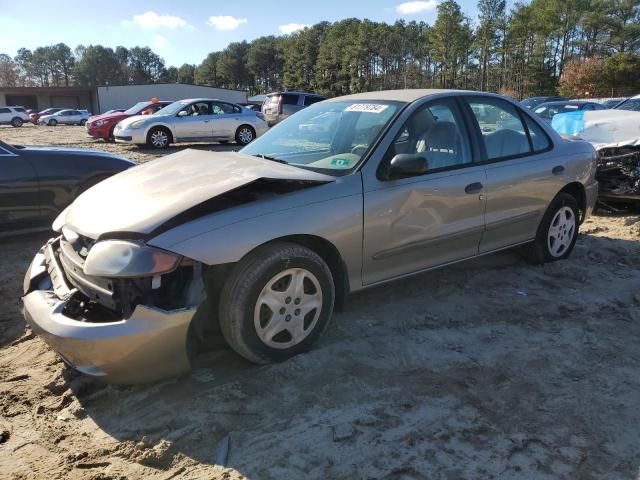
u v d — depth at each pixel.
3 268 5.23
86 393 3.12
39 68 146.62
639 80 58.84
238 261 3.01
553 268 5.01
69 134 27.98
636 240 5.99
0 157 5.57
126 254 2.80
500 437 2.68
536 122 4.88
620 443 2.64
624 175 7.01
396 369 3.27
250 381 3.11
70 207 3.63
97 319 2.94
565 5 78.00
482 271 4.93
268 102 23.02
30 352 3.64
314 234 3.27
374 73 99.44
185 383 3.14
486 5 83.06
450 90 4.36
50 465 2.54
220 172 3.41
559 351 3.50
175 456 2.58
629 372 3.27
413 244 3.81
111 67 141.12
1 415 2.94
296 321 3.29
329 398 2.98
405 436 2.68
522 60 81.75
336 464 2.50
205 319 3.05
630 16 78.00
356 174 3.55
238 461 2.53
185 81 166.12
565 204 5.04
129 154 15.28
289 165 3.70
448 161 4.07
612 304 4.24
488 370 3.27
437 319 3.96
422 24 101.62
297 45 117.25
